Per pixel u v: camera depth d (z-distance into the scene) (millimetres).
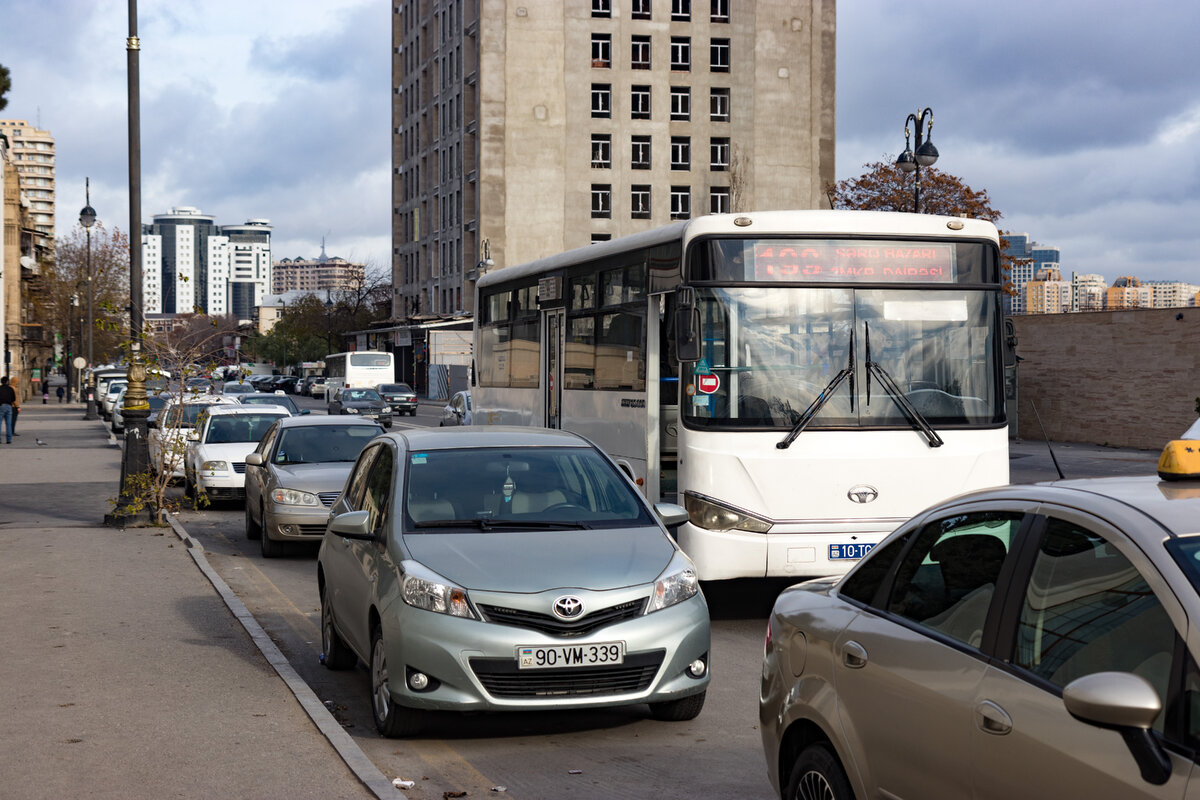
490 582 6523
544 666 6348
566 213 82188
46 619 10086
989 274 10406
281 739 6492
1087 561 3451
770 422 9930
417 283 99750
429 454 7855
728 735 6820
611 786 5902
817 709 4348
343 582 7855
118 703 7289
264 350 142375
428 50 95312
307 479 14711
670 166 83375
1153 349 33938
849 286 10133
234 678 7973
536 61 81625
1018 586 3656
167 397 18328
